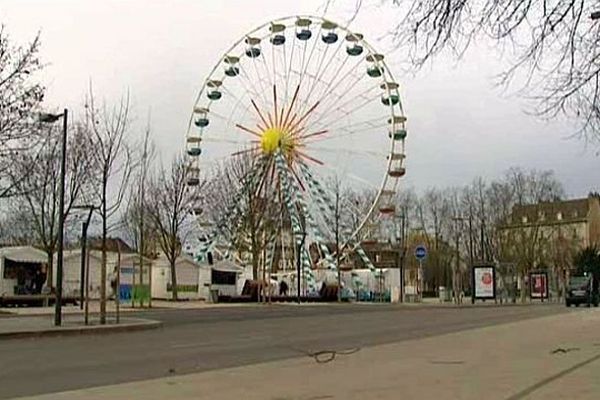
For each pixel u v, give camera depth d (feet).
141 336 92.17
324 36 203.51
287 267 244.83
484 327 112.16
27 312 140.26
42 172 210.18
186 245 258.78
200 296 244.01
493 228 309.01
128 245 239.91
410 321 131.85
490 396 40.88
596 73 33.76
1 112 104.88
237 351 72.64
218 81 218.18
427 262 327.67
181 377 50.78
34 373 53.11
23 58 111.24
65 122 124.16
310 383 47.32
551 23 32.04
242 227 232.53
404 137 210.59
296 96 216.54
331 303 232.12
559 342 80.64
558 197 318.24
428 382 47.52
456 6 30.68
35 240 232.94
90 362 61.00
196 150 219.20
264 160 221.25
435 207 370.53
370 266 254.68
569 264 339.77
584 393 41.73
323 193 223.92
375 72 205.36
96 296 208.64
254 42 215.72
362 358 64.90
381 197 214.48
